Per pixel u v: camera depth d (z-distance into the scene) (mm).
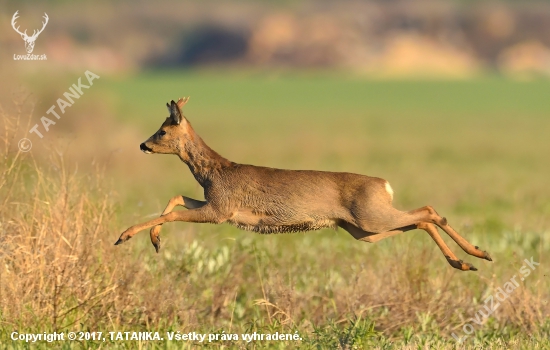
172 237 38500
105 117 87312
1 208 32469
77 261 31609
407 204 65812
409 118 194125
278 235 47719
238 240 42062
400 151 120188
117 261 32938
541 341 30109
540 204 63750
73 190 33906
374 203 31000
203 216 32062
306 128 162750
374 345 30062
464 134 151875
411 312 33719
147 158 88000
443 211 60625
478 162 105438
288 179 31719
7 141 34312
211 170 32562
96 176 37062
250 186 31844
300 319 33688
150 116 165250
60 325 30203
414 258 35750
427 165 100562
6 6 91000
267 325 31641
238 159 106062
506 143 134125
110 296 31641
